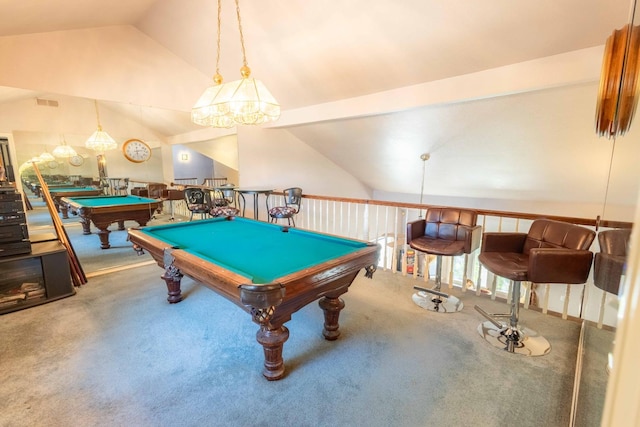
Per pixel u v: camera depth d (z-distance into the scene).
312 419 1.56
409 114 3.99
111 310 2.69
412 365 1.97
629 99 1.02
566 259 1.83
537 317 2.59
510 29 2.50
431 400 1.68
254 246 2.29
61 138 3.77
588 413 1.24
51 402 1.64
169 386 1.77
